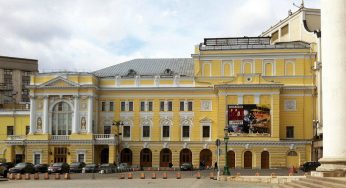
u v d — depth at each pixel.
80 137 97.88
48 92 99.56
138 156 100.50
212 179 60.84
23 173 74.25
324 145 32.44
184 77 100.44
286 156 94.38
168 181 56.22
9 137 99.94
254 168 93.25
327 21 32.25
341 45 31.59
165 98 100.88
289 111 97.31
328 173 31.39
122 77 102.56
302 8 107.25
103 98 102.69
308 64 98.00
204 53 100.12
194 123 99.56
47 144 98.31
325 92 32.28
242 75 95.75
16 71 158.25
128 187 45.50
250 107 94.81
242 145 94.44
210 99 99.44
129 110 101.88
